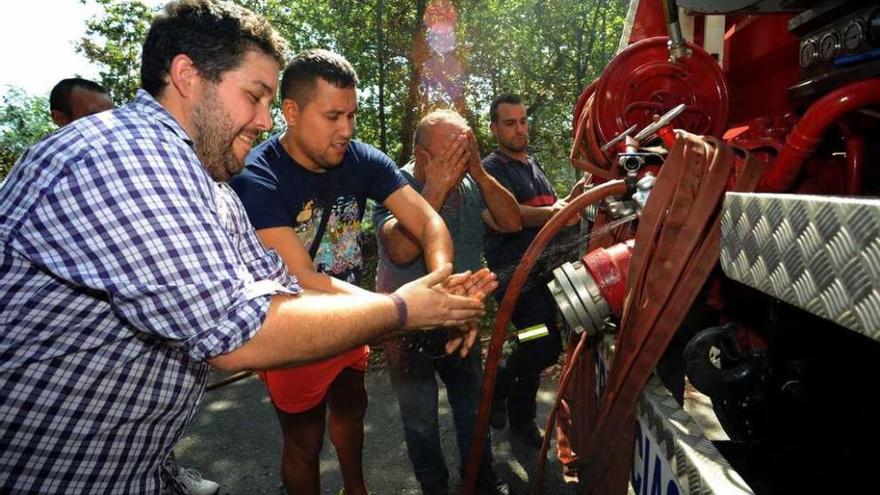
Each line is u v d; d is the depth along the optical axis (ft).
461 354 6.60
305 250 6.49
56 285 3.59
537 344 9.67
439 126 7.49
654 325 5.01
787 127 6.80
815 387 5.32
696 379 5.48
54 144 3.58
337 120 6.36
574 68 43.34
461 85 41.91
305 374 6.73
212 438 11.52
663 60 7.82
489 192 8.21
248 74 4.17
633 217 6.09
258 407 12.91
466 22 41.70
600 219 7.54
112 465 4.08
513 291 5.90
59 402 3.77
